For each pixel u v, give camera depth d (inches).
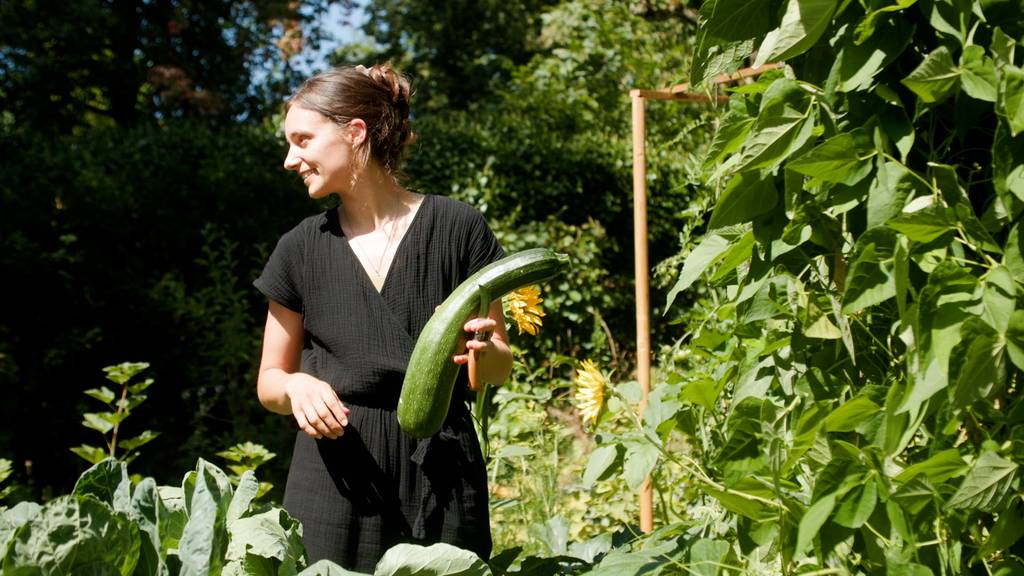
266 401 82.8
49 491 241.4
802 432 59.6
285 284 83.4
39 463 252.8
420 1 661.9
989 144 59.3
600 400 75.9
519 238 326.0
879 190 55.6
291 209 309.1
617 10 482.6
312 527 78.5
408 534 78.5
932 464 51.9
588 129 458.6
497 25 664.4
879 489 52.7
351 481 78.1
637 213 161.3
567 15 506.3
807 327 59.7
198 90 543.5
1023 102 48.6
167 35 541.0
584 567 86.7
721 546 64.2
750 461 60.6
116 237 275.3
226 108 557.6
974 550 56.3
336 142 80.4
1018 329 48.6
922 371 50.4
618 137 450.6
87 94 533.6
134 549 61.3
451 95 664.4
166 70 525.0
